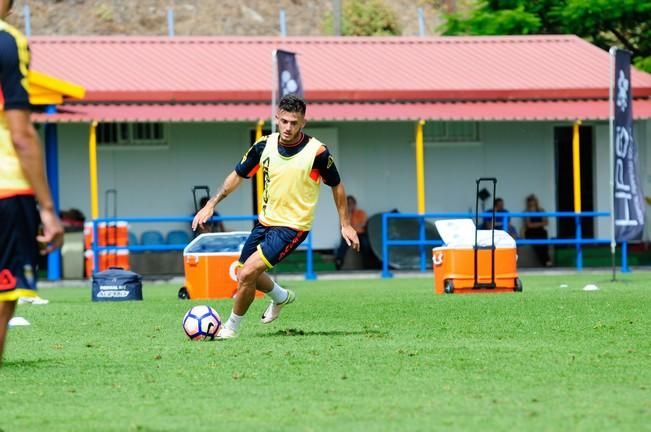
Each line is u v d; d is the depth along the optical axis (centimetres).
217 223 9388
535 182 9894
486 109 9206
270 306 3922
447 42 10425
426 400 2416
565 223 10075
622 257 8981
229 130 9525
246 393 2550
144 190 9406
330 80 9500
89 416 2288
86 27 17112
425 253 9181
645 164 9806
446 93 9412
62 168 9281
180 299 6006
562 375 2766
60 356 3259
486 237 6100
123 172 9369
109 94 8950
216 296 6022
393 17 16138
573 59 10162
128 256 8644
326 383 2675
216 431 2102
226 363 3036
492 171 9850
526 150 9881
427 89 9406
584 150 10006
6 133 2161
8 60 2097
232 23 17450
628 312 4506
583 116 8950
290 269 9362
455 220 6169
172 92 9038
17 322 4350
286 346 3400
